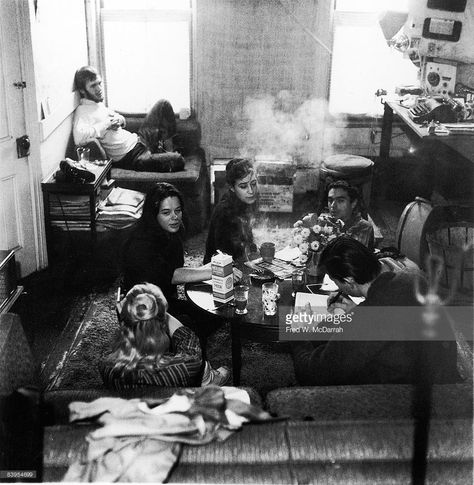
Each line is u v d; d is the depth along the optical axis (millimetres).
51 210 4750
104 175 5078
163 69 6301
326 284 3342
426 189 5836
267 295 3084
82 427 2059
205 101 6191
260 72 6062
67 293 4473
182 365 2480
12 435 2186
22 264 4648
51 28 4969
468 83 5898
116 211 4961
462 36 5715
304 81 6090
